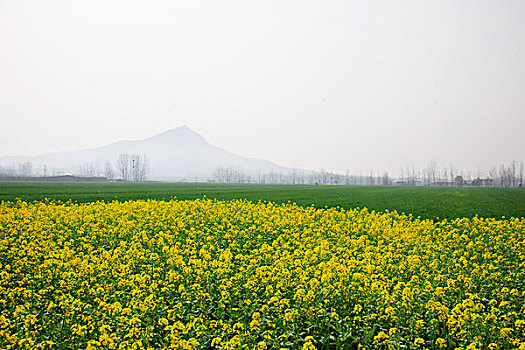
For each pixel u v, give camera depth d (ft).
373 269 43.29
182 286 37.96
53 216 89.35
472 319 29.86
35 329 32.04
